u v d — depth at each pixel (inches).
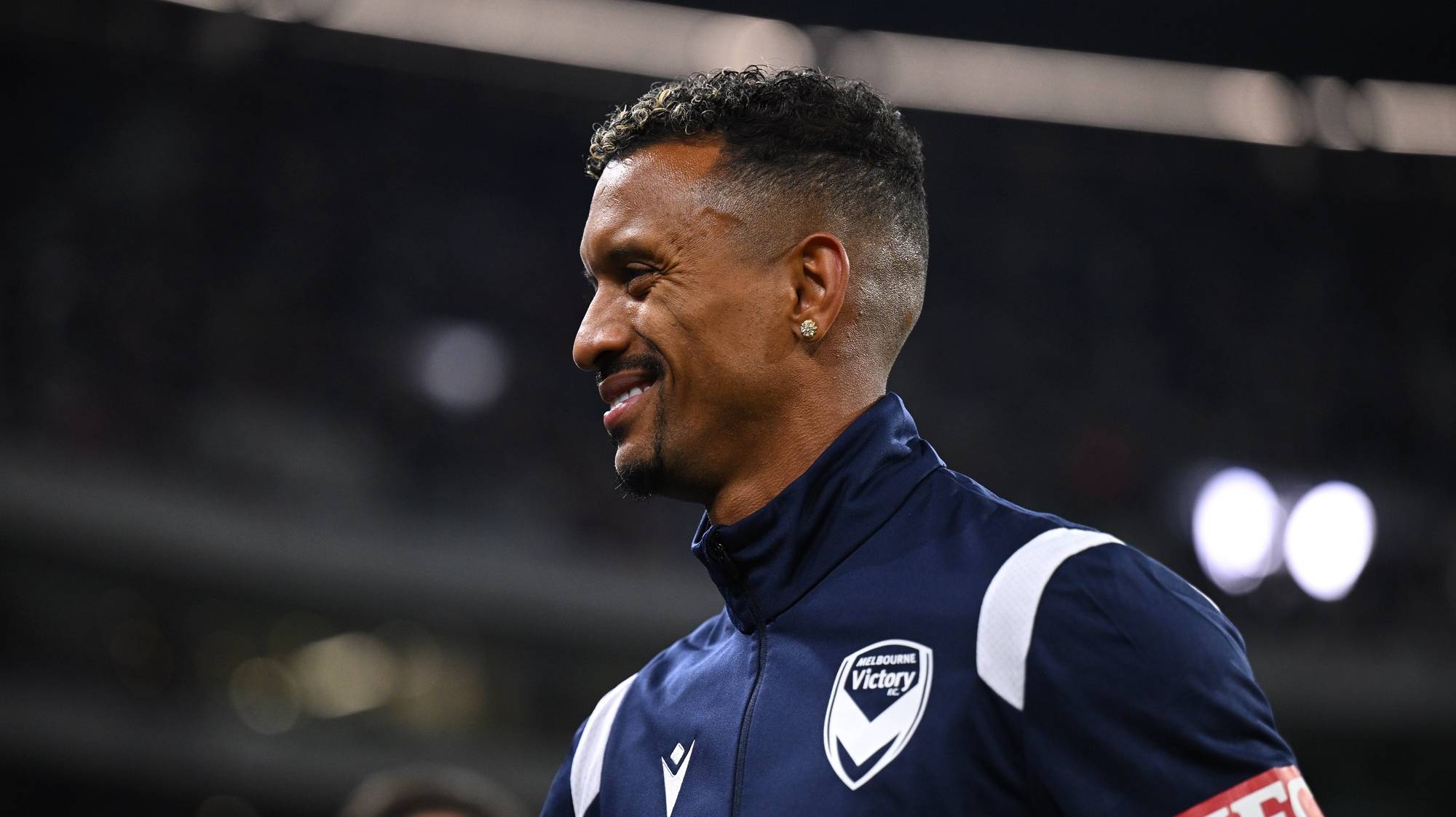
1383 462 2459.4
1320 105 2568.9
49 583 1769.2
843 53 2432.3
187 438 1903.3
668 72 2409.0
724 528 205.2
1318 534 2129.7
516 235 2495.1
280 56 2337.6
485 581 1932.8
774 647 199.6
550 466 2149.4
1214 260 2711.6
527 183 2556.6
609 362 211.2
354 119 2463.1
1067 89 2541.8
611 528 2069.4
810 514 202.2
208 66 2272.4
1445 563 2241.6
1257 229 2736.2
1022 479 2342.5
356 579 1879.9
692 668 215.9
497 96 2487.7
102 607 1824.6
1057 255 2672.2
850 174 215.3
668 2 2375.7
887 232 218.5
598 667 2082.9
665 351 205.9
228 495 1817.2
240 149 2373.3
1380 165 2637.8
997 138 2588.6
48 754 1786.4
